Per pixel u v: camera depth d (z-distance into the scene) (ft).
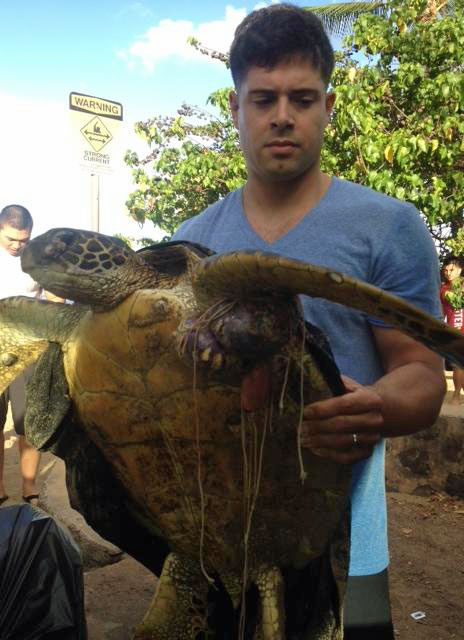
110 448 5.37
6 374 5.67
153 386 4.82
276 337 4.19
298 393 4.53
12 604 6.70
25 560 6.87
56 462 17.19
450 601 10.95
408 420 5.19
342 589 5.19
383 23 22.53
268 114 5.45
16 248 15.47
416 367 5.46
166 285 5.44
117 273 5.19
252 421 4.68
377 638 5.90
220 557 5.46
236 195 6.62
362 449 4.68
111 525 5.99
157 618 5.88
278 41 5.29
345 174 21.04
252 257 3.76
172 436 4.98
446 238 26.37
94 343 5.05
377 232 5.68
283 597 5.44
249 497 5.02
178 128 25.18
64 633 6.85
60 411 5.50
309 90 5.39
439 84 20.57
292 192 5.93
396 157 19.74
